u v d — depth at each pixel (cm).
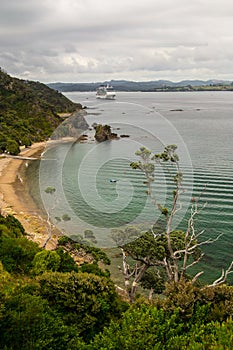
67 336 1274
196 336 1070
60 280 1552
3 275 1798
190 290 1355
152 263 1717
